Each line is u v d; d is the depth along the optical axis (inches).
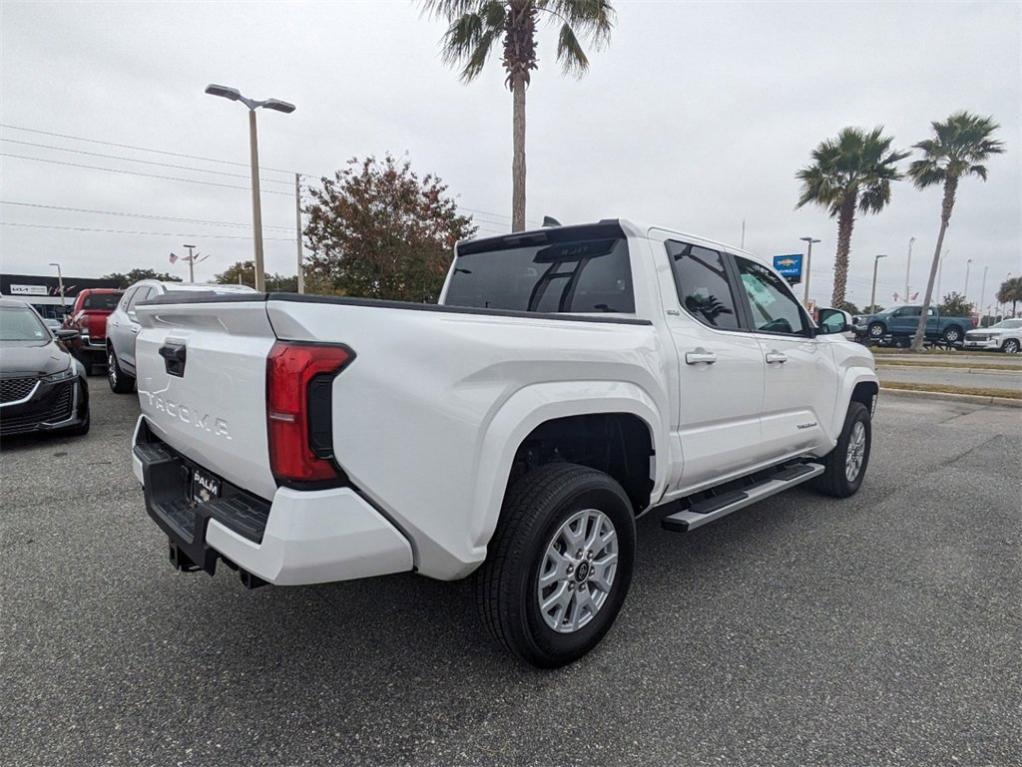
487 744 80.4
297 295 72.0
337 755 78.0
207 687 91.7
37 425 244.4
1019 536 161.5
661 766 76.8
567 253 132.4
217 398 83.7
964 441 293.9
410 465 77.2
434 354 79.2
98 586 124.5
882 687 94.1
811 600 123.3
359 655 100.7
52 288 2345.0
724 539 157.9
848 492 195.6
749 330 145.8
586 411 97.0
